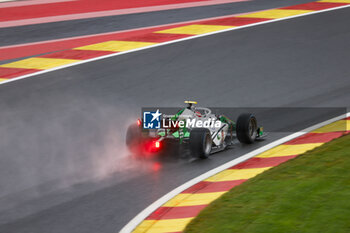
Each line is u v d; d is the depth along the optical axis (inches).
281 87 2881.4
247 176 1813.5
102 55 3452.3
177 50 3503.9
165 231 1437.0
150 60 3341.5
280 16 4197.8
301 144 2117.4
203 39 3700.8
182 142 2015.3
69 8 4633.4
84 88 2925.7
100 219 1553.9
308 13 4256.9
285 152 2039.9
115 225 1512.1
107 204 1657.2
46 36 3887.8
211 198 1644.9
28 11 4534.9
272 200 1503.4
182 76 3073.3
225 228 1365.7
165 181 1814.7
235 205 1505.9
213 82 2977.4
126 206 1635.1
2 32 3986.2
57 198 1724.9
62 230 1497.3
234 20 4138.8
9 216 1608.0
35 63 3331.7
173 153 2080.5
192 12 4451.3
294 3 4633.4
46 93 2856.8
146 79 3041.3
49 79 3056.1
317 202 1451.8
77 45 3673.7
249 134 2129.7
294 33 3782.0
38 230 1504.7
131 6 4692.4
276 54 3395.7
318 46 3526.1
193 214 1535.4
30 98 2792.8
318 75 3048.7
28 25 4153.5
